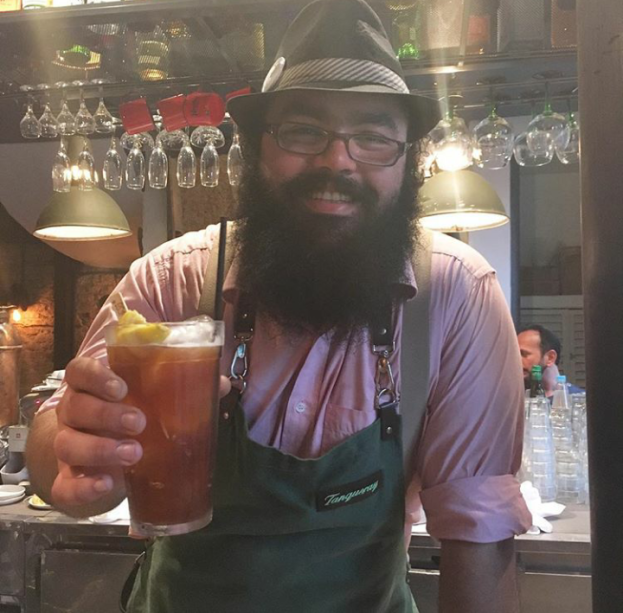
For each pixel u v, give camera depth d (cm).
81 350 127
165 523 81
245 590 117
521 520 119
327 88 111
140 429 78
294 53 119
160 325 79
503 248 434
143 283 128
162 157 351
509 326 126
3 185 483
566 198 526
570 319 507
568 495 262
